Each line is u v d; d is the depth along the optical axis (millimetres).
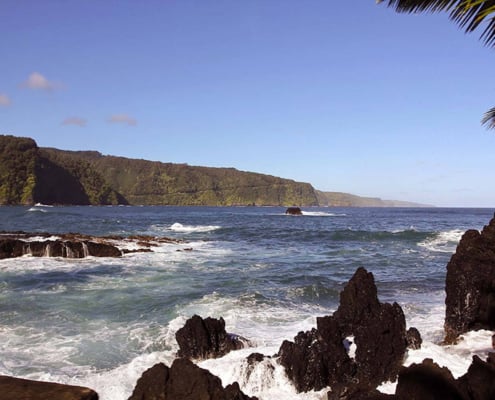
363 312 8531
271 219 69000
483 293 8898
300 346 6875
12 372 6883
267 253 23094
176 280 14875
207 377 5113
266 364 6766
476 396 5164
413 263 19391
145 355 7559
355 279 8797
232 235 35062
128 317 10117
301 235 34500
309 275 15984
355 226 49656
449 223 57688
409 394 5203
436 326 9633
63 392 2029
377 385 6820
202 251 23922
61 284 13969
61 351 7879
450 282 9266
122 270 17031
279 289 13477
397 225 52500
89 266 18109
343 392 5820
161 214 90938
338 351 7000
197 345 7574
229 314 10484
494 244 9258
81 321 9758
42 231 37969
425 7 5078
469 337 8586
